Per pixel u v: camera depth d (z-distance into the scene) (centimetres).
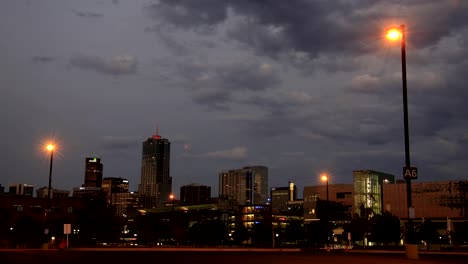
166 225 14512
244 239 14612
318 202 11031
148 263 2761
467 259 3472
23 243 7106
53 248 5603
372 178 17788
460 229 11344
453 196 14938
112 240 9769
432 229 11444
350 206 17825
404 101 3219
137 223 15800
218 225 14162
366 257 3566
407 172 3125
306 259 3256
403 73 3250
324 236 10681
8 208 12412
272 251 5147
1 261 2930
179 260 3094
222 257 3519
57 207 12950
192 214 18262
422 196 15375
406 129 3178
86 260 3053
